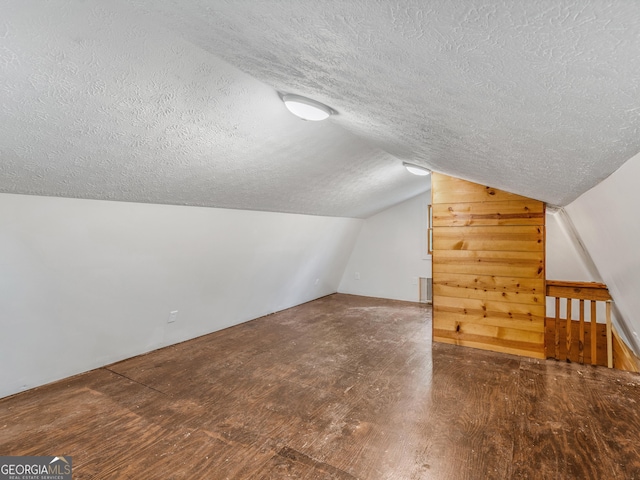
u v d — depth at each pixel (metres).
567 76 0.61
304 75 1.17
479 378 2.86
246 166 2.47
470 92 0.81
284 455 1.85
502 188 3.05
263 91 1.70
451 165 2.35
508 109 0.85
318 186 3.48
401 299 6.14
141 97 1.44
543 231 3.30
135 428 2.09
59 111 1.38
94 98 1.36
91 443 1.93
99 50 1.15
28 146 1.54
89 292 2.64
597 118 0.77
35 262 2.20
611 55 0.51
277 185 3.06
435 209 3.76
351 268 6.63
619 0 0.38
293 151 2.49
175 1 0.83
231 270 3.89
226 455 1.85
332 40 0.75
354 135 2.57
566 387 2.69
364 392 2.61
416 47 0.65
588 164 1.20
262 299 4.81
